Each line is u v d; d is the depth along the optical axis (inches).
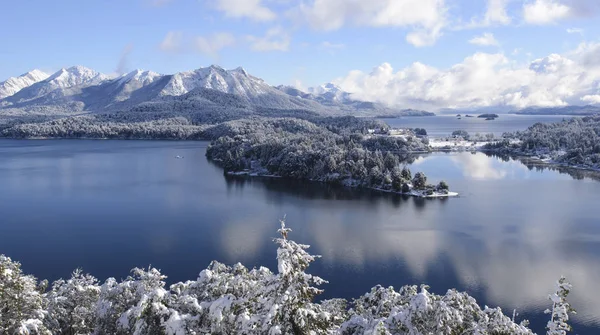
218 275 1772.9
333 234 5561.0
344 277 4220.0
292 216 6456.7
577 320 3435.0
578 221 6102.4
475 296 3846.0
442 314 1437.0
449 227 5861.2
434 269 4424.2
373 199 7662.4
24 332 1411.2
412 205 7180.1
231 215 6496.1
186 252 4909.0
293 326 1258.0
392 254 4840.1
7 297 1621.6
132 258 4717.0
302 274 1274.6
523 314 3538.4
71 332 1852.9
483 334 1443.2
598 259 4670.3
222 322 1419.8
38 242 5211.6
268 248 5032.0
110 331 1755.7
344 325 1565.0
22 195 7687.0
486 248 5029.5
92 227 5812.0
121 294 1836.9
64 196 7647.6
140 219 6230.3
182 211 6707.7
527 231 5669.3
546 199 7534.5
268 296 1289.4
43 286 2224.4
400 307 1579.7
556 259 4685.0
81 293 1926.7
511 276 4252.0
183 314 1486.2
